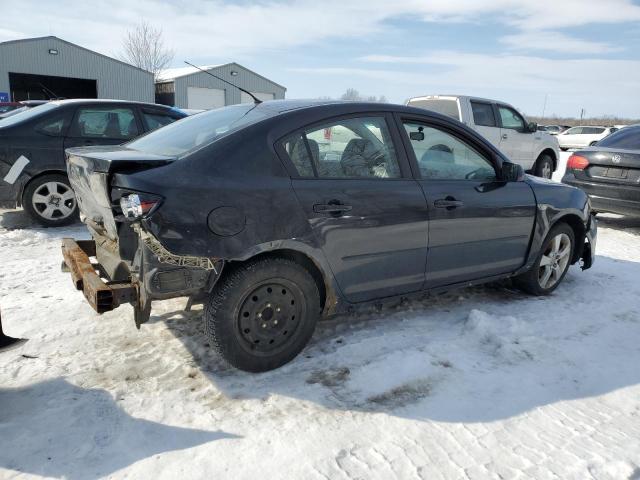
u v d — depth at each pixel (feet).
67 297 13.97
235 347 9.82
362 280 11.10
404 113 11.96
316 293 10.57
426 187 11.80
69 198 22.25
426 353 11.16
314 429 8.54
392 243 11.25
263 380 10.05
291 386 9.84
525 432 8.70
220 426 8.55
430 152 12.30
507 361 11.07
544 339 12.25
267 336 10.14
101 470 7.45
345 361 10.83
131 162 9.01
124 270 10.12
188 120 12.57
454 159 12.79
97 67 109.91
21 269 16.40
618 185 23.59
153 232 8.75
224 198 9.25
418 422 8.84
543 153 43.42
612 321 13.58
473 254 12.85
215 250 9.18
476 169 13.20
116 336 11.67
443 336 12.17
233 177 9.50
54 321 12.35
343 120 11.04
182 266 9.05
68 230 21.79
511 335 12.17
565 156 79.56
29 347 11.03
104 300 9.12
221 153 9.59
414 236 11.56
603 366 11.07
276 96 129.90
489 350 11.57
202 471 7.48
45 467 7.46
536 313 13.92
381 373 10.29
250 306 9.86
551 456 8.10
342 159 10.86
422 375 10.31
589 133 98.99
